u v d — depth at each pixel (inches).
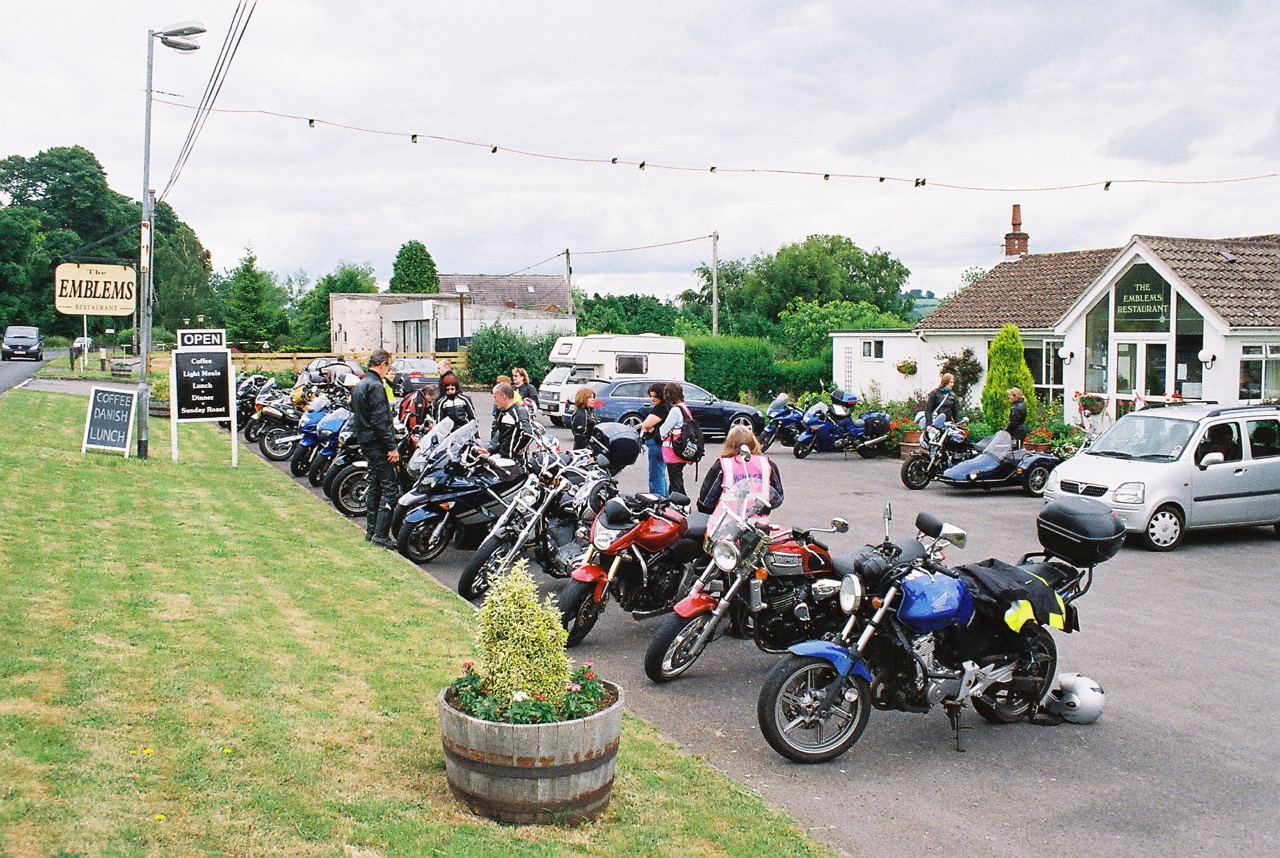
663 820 196.2
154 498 474.0
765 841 192.5
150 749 191.2
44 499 433.1
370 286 3425.2
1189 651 330.0
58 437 694.5
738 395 1632.6
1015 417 730.2
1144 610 382.3
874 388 1320.1
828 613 287.0
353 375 840.3
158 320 3651.6
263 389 826.2
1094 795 223.5
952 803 218.7
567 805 187.5
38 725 193.0
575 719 187.5
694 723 264.1
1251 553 494.0
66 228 3683.6
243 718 213.6
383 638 288.5
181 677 231.9
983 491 706.8
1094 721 267.6
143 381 677.3
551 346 1897.1
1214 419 522.9
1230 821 211.3
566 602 315.9
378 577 366.3
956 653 253.4
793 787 225.6
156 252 3681.1
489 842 175.3
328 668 255.0
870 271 2923.2
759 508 291.4
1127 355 957.8
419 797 190.7
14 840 150.7
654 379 1055.0
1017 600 254.2
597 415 1020.5
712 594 291.3
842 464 857.5
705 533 317.7
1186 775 234.8
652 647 288.5
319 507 509.4
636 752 232.1
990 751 249.3
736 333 2351.1
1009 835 203.9
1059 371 1088.2
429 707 237.3
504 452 492.7
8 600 273.1
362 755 206.1
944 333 1222.3
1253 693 290.8
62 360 2046.0
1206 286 880.9
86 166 3730.3
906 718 273.6
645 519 322.0
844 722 243.9
